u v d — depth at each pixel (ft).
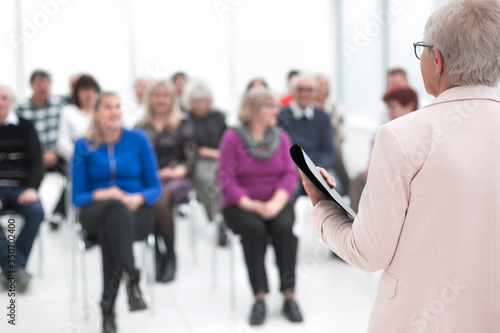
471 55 3.33
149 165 9.93
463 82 3.44
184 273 11.27
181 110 15.39
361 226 3.47
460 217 3.33
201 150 13.51
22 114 14.21
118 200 8.79
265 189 9.80
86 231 9.06
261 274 9.16
